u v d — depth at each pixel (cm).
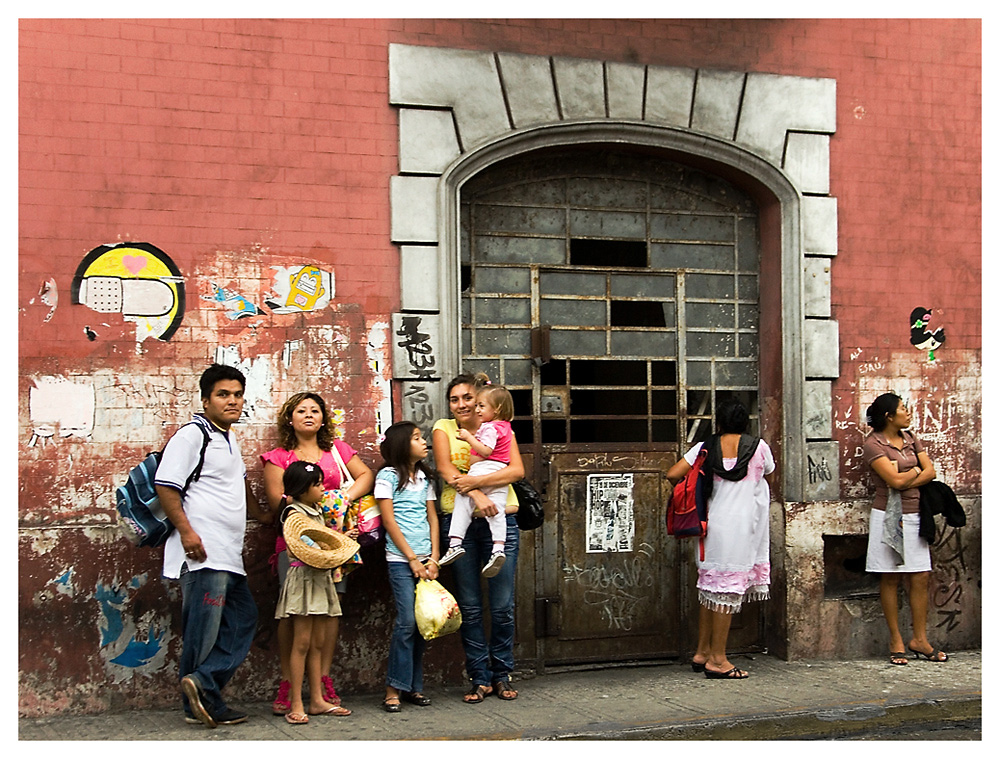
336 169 627
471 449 593
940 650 741
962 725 588
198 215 602
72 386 578
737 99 709
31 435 570
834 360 725
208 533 529
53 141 579
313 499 543
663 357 723
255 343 609
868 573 738
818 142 729
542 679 666
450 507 606
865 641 723
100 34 589
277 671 604
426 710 579
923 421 748
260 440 607
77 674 570
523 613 677
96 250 584
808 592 711
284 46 620
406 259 635
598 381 707
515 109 661
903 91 752
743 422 665
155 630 584
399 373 630
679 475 671
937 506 702
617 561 702
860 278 737
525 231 695
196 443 528
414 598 575
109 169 588
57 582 569
